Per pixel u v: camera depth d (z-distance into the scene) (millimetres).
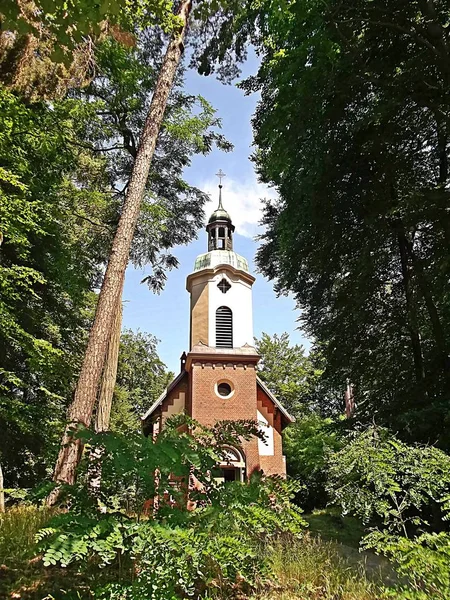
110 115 16828
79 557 3107
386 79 12219
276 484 4645
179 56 12586
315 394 36312
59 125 14016
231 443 5047
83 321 21703
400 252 13547
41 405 16297
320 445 22281
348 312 14016
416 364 12766
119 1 4262
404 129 12664
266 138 14516
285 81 12742
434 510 8578
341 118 13109
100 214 18484
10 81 9633
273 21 13266
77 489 4098
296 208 14125
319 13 11836
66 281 16828
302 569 4859
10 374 12961
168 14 10219
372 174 13297
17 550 4887
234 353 21156
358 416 13016
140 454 3760
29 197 13859
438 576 3705
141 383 44250
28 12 4633
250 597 3984
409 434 9516
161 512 3756
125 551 3514
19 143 13102
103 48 14000
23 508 7312
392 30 11945
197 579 3826
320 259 14641
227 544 3477
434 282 11344
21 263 15656
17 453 16141
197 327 22266
